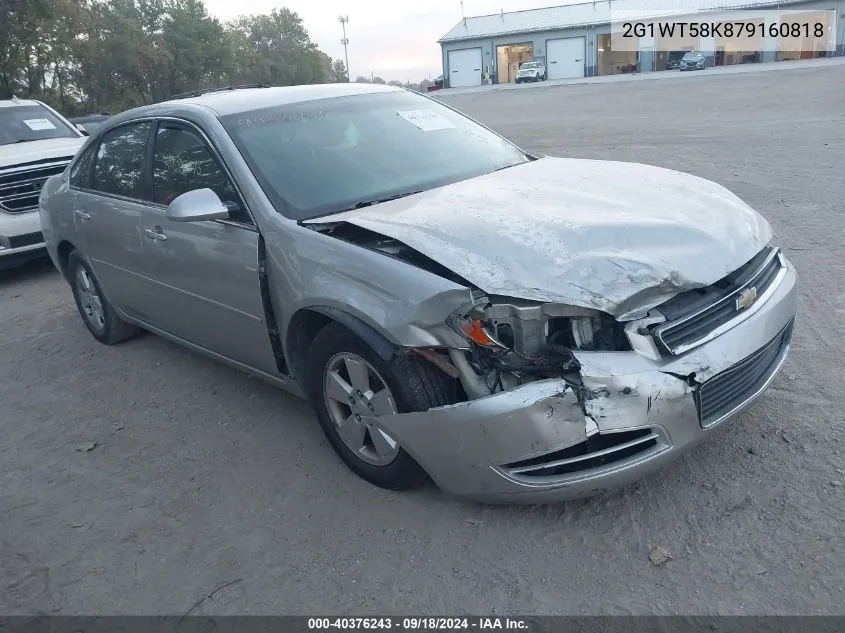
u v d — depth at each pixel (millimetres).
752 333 2945
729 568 2699
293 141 3979
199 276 3959
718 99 23172
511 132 18672
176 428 4195
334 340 3213
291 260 3355
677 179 3762
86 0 36062
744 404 3012
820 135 12625
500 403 2699
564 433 2670
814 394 3785
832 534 2803
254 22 73938
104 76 42656
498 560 2871
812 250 6117
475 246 2918
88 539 3266
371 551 3000
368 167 3957
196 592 2879
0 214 7441
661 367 2701
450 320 2754
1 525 3424
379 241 3236
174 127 4250
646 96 27688
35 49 29156
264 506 3377
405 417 2947
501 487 2834
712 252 2961
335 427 3449
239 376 4793
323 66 80250
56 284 7605
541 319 2727
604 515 3047
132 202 4496
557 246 2881
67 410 4570
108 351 5473
